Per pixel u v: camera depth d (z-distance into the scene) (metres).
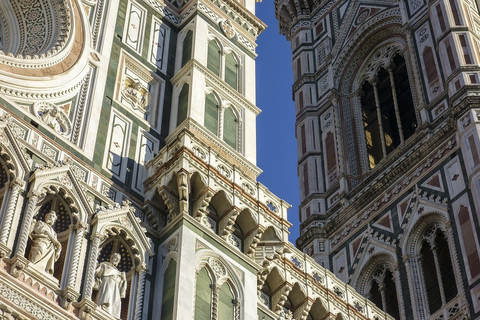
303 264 39.34
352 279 55.16
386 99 66.44
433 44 62.66
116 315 30.59
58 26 38.88
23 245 29.48
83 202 32.50
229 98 41.88
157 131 39.12
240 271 34.84
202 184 35.38
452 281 50.94
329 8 74.31
